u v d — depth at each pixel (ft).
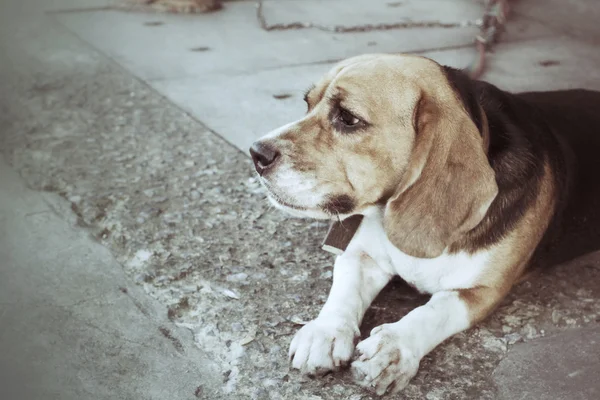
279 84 5.70
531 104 3.81
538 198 3.48
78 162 4.72
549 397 3.20
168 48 6.60
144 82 5.81
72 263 3.92
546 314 3.56
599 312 3.57
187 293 3.71
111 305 3.67
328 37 6.79
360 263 3.60
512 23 6.93
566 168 3.70
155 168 4.65
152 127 5.11
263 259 3.92
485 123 3.34
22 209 4.31
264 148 3.29
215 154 4.78
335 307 3.39
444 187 3.21
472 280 3.43
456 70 3.40
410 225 3.24
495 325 3.51
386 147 3.25
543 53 6.18
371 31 6.89
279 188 3.29
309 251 3.97
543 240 3.60
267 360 3.37
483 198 3.19
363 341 3.23
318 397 3.20
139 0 7.84
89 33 7.04
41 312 3.62
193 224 4.16
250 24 7.27
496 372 3.30
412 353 3.21
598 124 3.92
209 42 6.75
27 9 7.79
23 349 3.44
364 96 3.23
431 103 3.22
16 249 4.00
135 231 4.11
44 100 5.49
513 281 3.53
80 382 3.29
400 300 3.64
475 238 3.38
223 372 3.34
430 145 3.20
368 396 3.20
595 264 3.83
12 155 4.80
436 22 7.02
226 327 3.53
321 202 3.31
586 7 7.30
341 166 3.29
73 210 4.30
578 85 5.52
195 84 5.75
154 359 3.40
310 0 8.04
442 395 3.20
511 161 3.41
